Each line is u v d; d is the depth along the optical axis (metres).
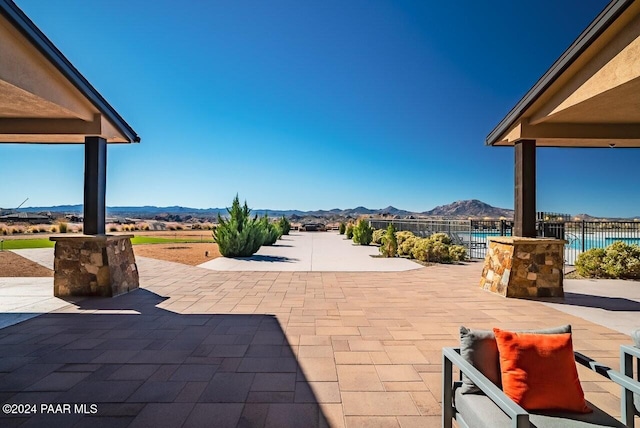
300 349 3.49
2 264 9.35
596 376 2.88
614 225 10.79
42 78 4.32
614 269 7.81
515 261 5.91
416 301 5.58
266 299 5.70
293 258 11.37
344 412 2.33
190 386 2.70
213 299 5.70
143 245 15.74
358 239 16.84
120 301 5.55
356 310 5.02
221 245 11.50
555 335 1.89
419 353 3.39
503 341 1.86
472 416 1.75
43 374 2.91
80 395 2.55
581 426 1.59
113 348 3.51
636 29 3.33
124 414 2.30
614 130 5.64
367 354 3.36
